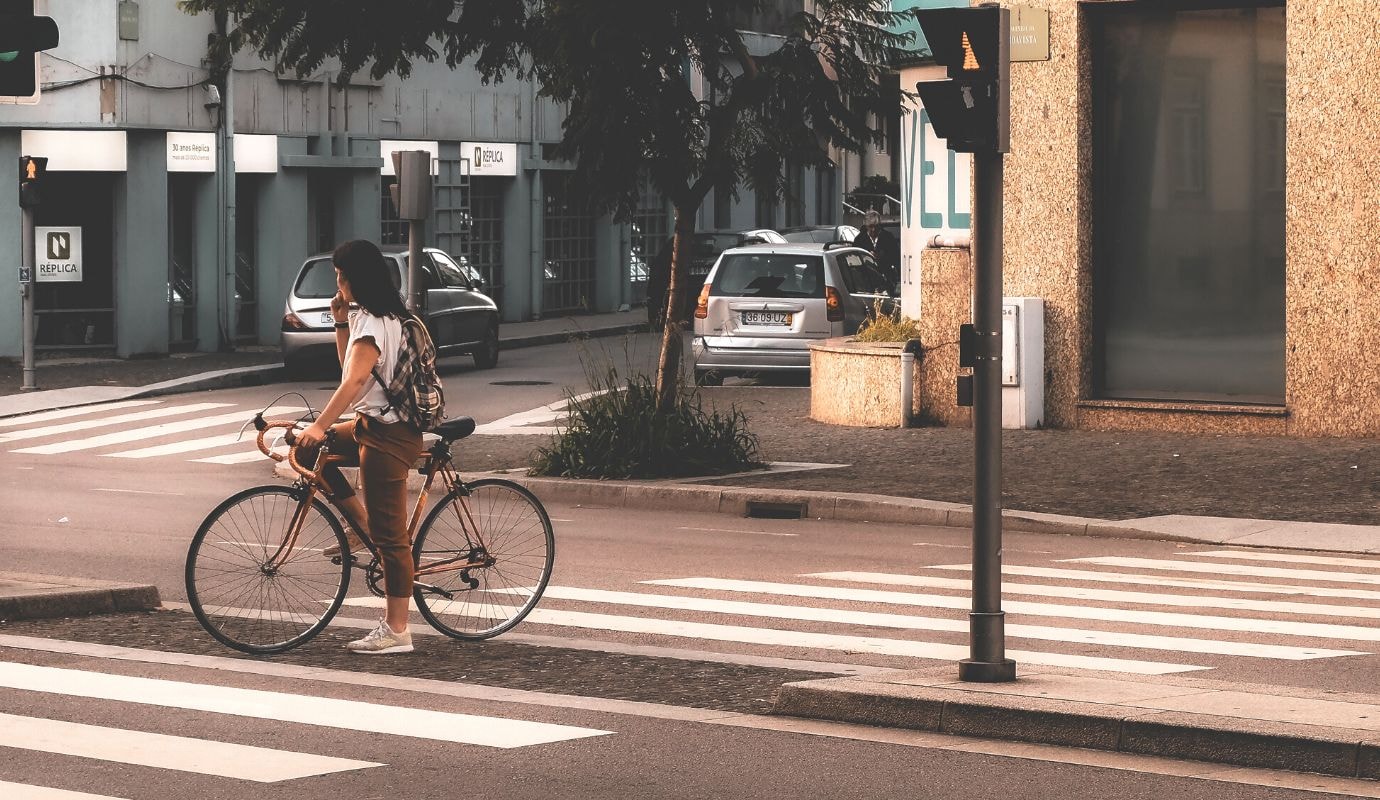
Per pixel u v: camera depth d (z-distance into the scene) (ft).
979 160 31.45
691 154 68.59
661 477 66.95
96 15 112.68
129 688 32.78
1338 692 31.63
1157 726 28.09
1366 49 71.05
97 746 28.37
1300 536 54.39
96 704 31.42
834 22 68.85
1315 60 71.97
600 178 67.97
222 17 74.69
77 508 62.59
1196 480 63.62
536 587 39.14
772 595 44.91
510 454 74.79
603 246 164.96
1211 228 75.82
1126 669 35.42
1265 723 27.81
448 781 26.48
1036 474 65.62
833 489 63.21
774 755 28.17
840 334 98.17
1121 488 62.54
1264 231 74.84
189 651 36.65
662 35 65.72
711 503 63.26
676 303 69.56
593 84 65.57
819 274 98.32
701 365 99.60
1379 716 28.40
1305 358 72.79
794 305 98.02
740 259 99.60
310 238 132.36
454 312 112.47
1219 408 74.54
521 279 153.28
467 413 92.32
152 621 40.22
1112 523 56.65
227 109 121.29
